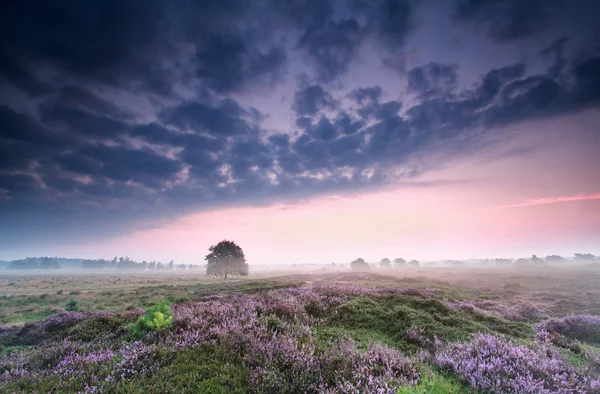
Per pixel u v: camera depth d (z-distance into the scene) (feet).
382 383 16.10
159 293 97.50
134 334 25.70
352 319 33.73
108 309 67.00
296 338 22.88
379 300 41.91
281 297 44.60
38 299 93.09
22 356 23.20
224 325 24.38
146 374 16.84
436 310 37.27
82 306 73.00
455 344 23.99
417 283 125.80
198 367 17.21
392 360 19.47
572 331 35.94
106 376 16.57
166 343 21.58
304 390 15.66
